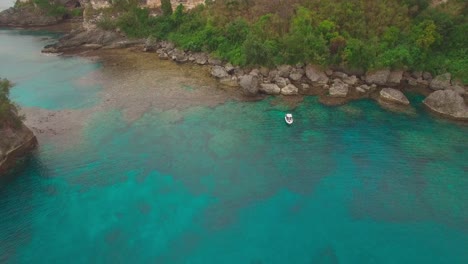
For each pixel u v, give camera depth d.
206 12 92.88
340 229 41.12
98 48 97.62
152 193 45.81
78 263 37.31
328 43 74.88
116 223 41.84
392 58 70.06
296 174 48.97
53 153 52.56
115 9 103.81
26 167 50.09
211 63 82.81
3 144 51.34
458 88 66.75
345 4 78.19
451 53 72.94
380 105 64.81
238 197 45.41
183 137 56.19
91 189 46.41
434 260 37.31
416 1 77.56
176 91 70.38
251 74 72.69
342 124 59.41
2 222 41.81
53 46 97.81
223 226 41.62
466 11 75.88
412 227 41.03
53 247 39.00
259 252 38.66
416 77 72.50
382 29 76.19
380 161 50.88
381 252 38.31
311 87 71.25
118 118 61.22
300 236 40.38
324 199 45.00
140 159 51.41
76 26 128.12
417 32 73.31
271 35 79.00
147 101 66.69
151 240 39.91
